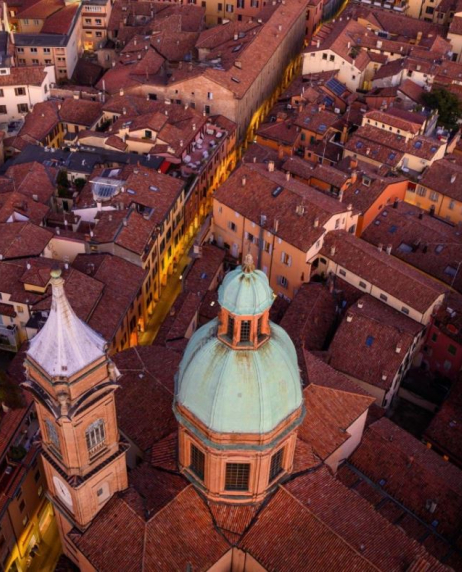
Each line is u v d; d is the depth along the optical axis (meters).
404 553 61.62
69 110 147.88
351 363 94.38
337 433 73.25
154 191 117.25
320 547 61.34
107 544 61.84
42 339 52.94
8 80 149.62
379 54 169.62
